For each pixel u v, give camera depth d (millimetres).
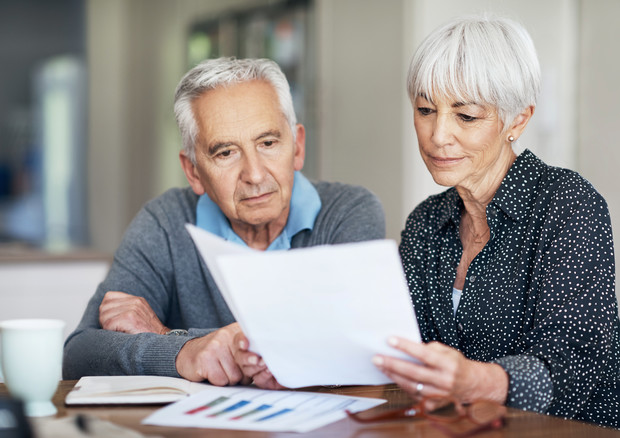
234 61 1597
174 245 1795
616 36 3299
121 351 1422
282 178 1599
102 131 6703
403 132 3826
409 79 1424
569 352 1232
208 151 1589
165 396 1169
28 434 902
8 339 1077
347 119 4223
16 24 6781
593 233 1314
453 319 1491
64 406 1148
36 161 6883
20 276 3049
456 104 1368
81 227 6730
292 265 980
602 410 1410
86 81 6715
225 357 1296
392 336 1029
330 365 1113
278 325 1062
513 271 1410
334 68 4312
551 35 3496
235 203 1607
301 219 1727
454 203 1530
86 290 3174
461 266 1521
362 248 944
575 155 3508
